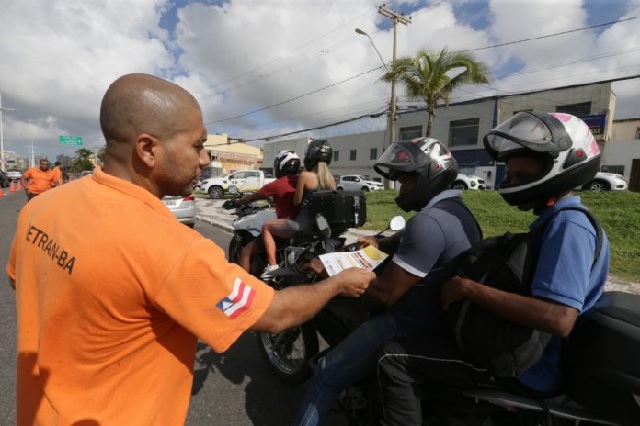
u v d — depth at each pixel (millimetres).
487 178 26516
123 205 944
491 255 1451
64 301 915
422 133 30609
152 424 1002
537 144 1374
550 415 1437
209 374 2961
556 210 1417
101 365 957
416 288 1760
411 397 1646
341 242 3199
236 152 54000
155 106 989
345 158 38781
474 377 1569
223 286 954
